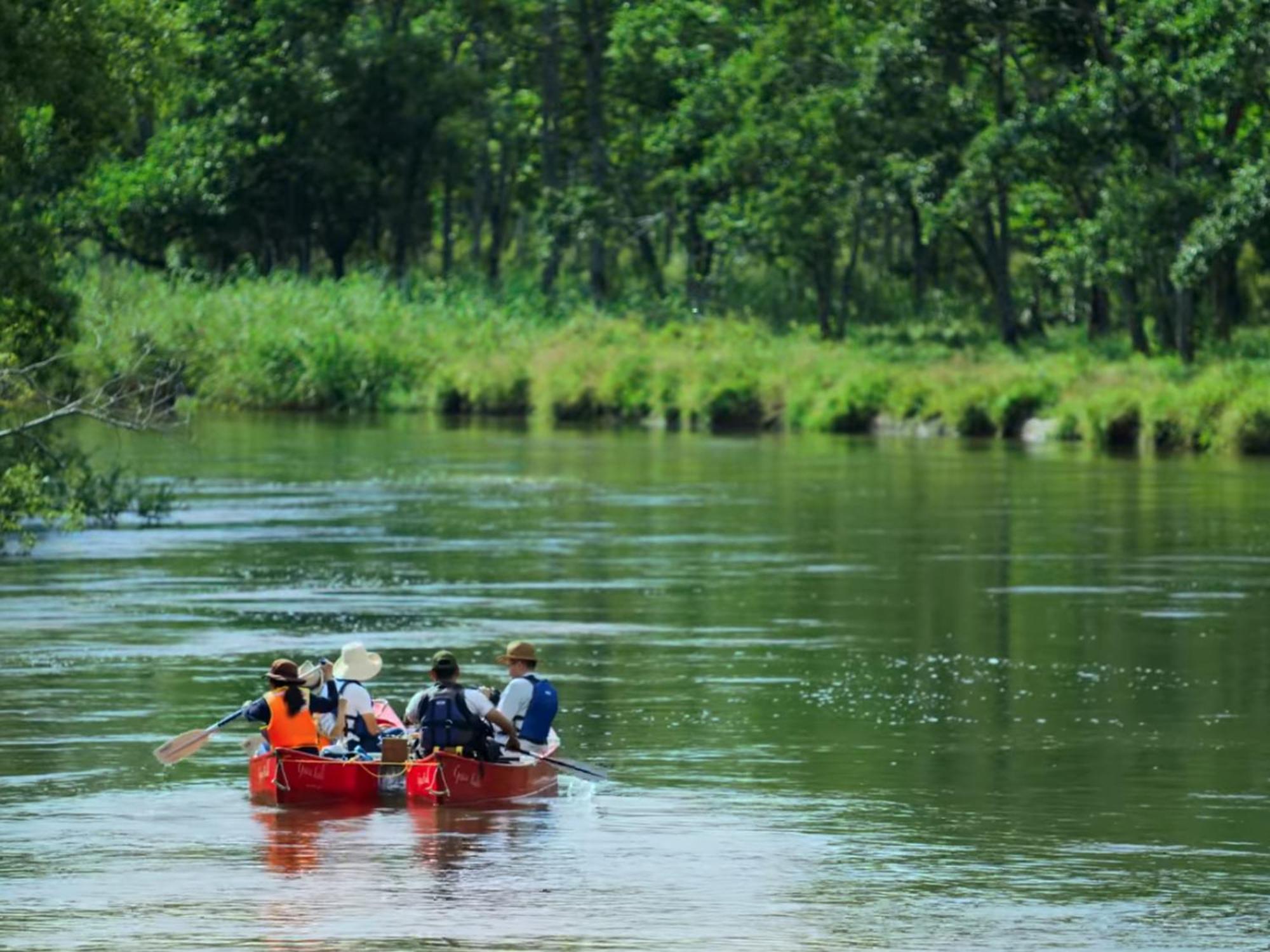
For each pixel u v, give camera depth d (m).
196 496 77.75
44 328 57.16
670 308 155.62
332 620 45.69
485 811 27.42
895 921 22.16
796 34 149.62
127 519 68.62
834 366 132.12
